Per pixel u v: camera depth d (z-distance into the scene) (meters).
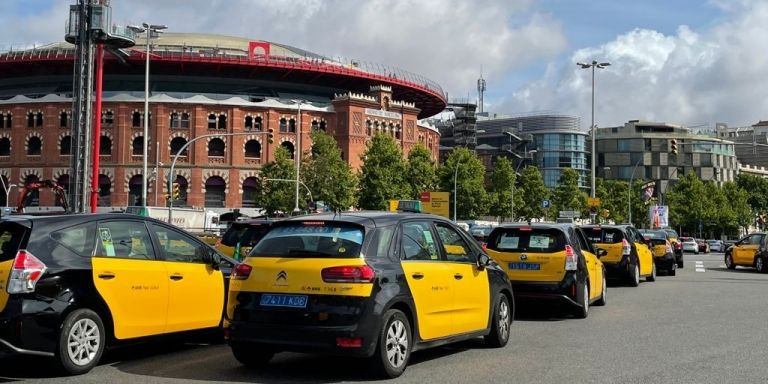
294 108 78.88
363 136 80.69
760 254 29.27
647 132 146.00
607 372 8.29
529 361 9.03
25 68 79.56
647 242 26.06
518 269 13.43
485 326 9.75
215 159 75.81
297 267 7.72
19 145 75.75
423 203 62.56
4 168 76.12
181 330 9.32
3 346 7.50
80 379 7.92
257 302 7.82
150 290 8.84
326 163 70.12
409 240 8.52
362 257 7.69
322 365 8.80
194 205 74.69
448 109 136.38
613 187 109.25
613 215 105.38
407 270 8.16
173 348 10.28
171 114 75.38
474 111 136.00
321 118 80.12
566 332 11.73
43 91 80.00
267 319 7.73
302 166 70.44
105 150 75.19
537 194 93.75
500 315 10.18
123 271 8.54
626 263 20.47
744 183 138.75
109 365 8.84
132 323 8.61
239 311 7.93
